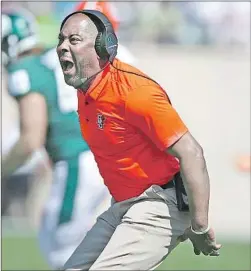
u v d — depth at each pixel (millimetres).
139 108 14062
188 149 14172
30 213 34344
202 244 14898
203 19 41844
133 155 14727
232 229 37438
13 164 21578
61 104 21641
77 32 14359
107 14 21734
